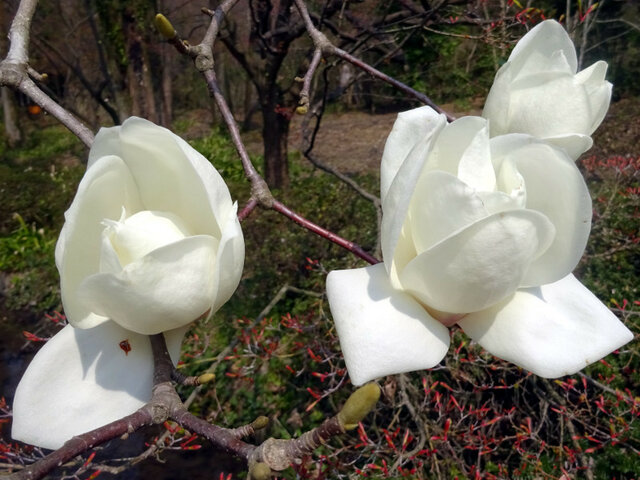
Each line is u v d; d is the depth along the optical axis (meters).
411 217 0.22
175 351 0.22
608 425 0.64
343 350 0.21
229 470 0.83
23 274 1.34
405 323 0.21
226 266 0.20
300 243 1.02
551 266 0.23
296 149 2.00
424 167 0.22
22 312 1.24
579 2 0.75
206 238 0.20
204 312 0.21
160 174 0.22
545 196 0.23
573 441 0.63
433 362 0.21
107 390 0.22
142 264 0.19
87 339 0.23
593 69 0.30
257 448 0.18
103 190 0.21
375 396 0.17
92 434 0.19
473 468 0.63
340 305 0.22
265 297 0.96
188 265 0.20
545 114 0.29
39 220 1.56
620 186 0.86
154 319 0.20
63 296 0.21
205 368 0.86
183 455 0.85
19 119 2.63
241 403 0.83
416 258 0.21
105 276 0.19
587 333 0.23
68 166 2.10
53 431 0.21
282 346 0.76
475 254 0.20
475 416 0.67
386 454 0.66
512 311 0.23
